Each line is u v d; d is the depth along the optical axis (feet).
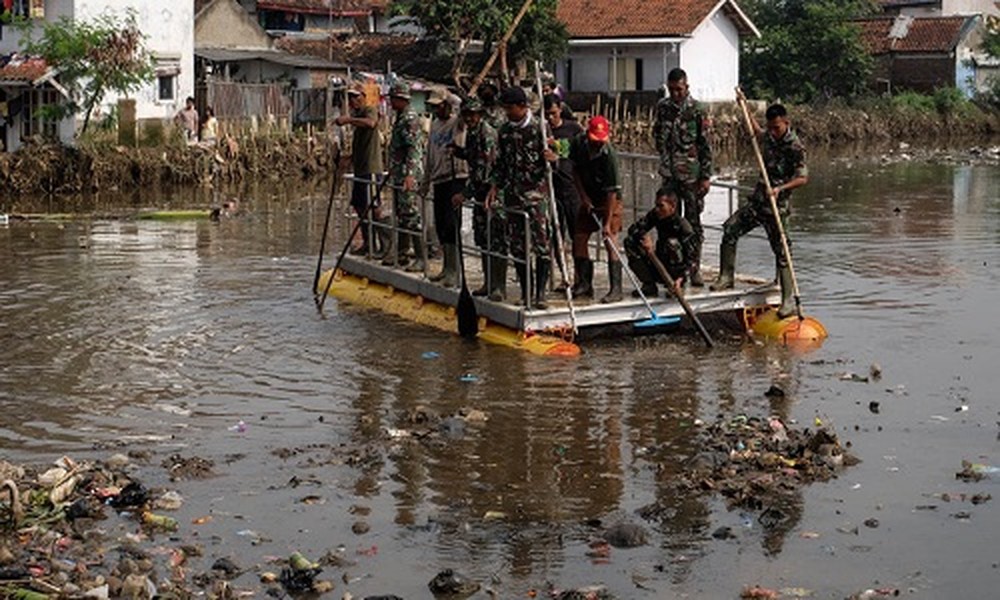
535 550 30.27
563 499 33.35
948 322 52.90
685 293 50.72
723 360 46.83
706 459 35.60
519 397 42.14
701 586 28.37
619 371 45.24
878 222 86.63
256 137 128.77
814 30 206.18
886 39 230.89
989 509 32.53
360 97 58.08
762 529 31.37
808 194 107.76
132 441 37.88
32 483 33.50
